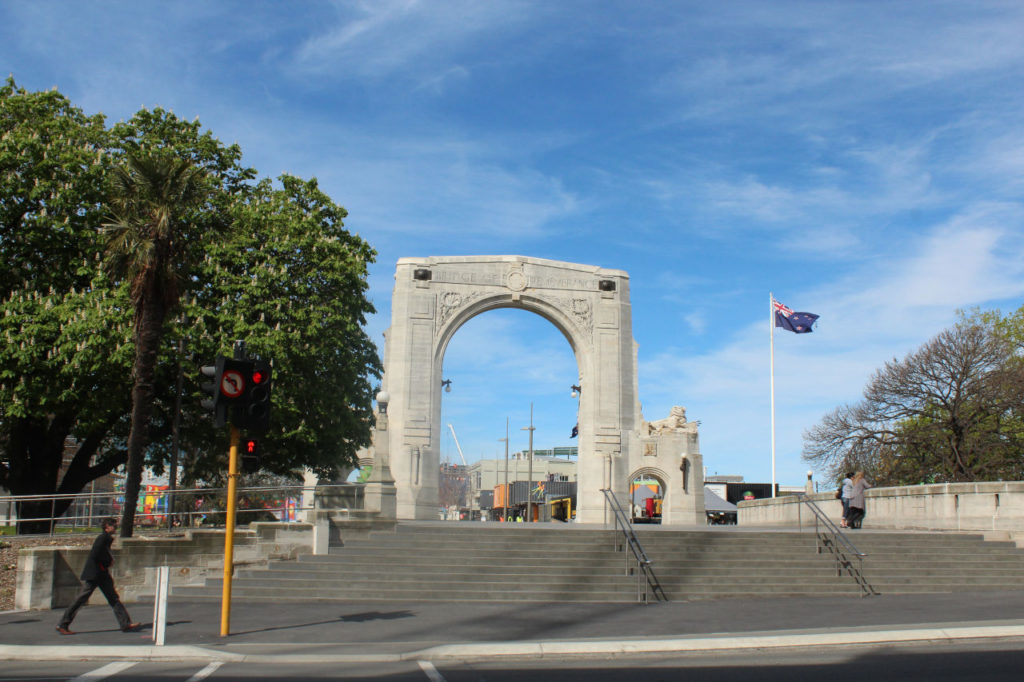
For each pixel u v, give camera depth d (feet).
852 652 43.93
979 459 167.43
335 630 52.65
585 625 54.39
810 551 78.13
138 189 78.07
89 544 78.13
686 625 53.98
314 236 117.29
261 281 109.29
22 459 115.44
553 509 231.71
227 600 51.24
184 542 71.67
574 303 161.99
